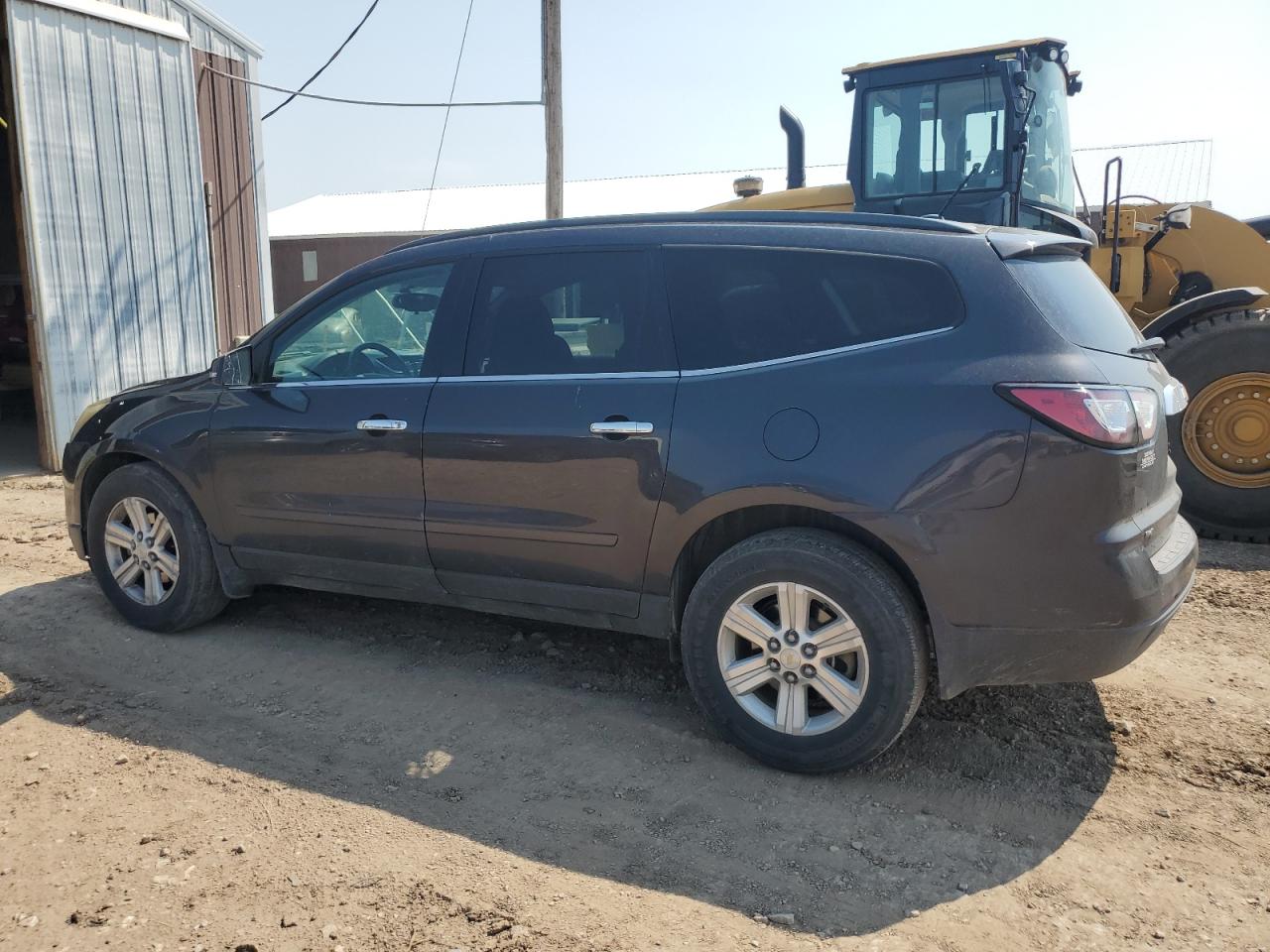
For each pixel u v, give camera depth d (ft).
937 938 8.76
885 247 11.53
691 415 11.78
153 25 34.47
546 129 43.24
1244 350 21.57
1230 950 8.60
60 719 13.11
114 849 10.07
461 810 10.89
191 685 14.21
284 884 9.50
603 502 12.32
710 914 9.09
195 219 36.94
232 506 15.23
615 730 12.79
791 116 27.99
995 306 10.81
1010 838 10.35
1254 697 13.67
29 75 30.19
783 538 11.37
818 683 11.29
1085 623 10.43
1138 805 10.95
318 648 15.60
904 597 10.91
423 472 13.51
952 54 23.32
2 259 49.90
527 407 12.79
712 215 12.78
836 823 10.62
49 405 31.30
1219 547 21.99
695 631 11.93
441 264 14.14
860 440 10.88
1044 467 10.25
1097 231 27.02
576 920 8.96
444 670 14.73
